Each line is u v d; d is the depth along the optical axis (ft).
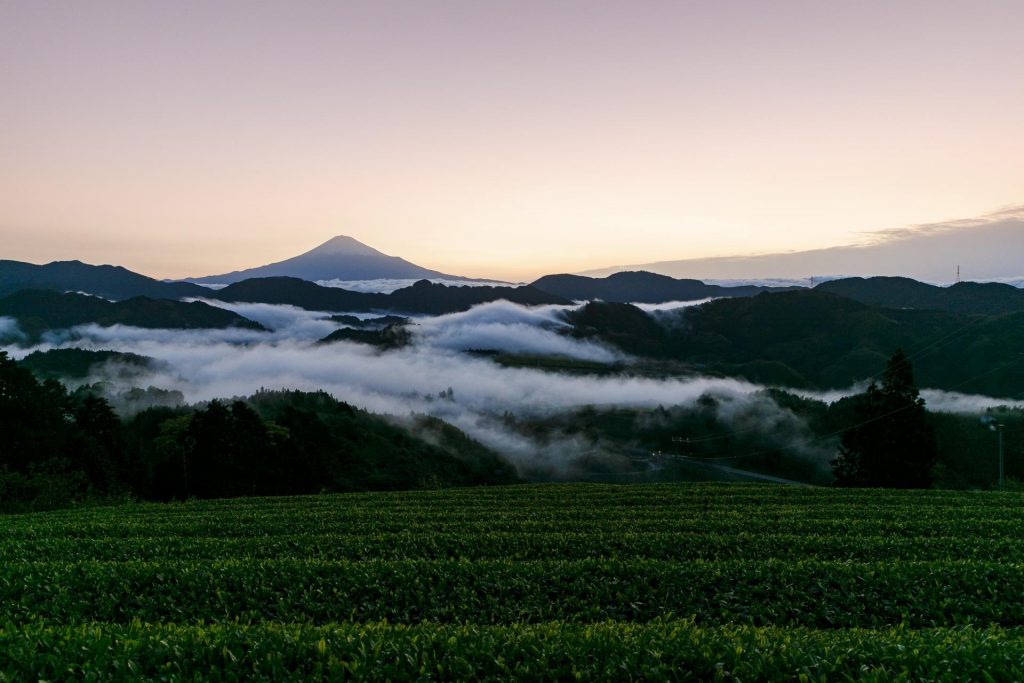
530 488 126.93
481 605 44.27
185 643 30.76
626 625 35.35
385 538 66.74
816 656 29.17
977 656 28.71
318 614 43.01
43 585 45.93
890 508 89.51
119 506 115.85
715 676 27.81
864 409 163.94
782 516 83.51
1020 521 74.79
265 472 200.54
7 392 178.19
